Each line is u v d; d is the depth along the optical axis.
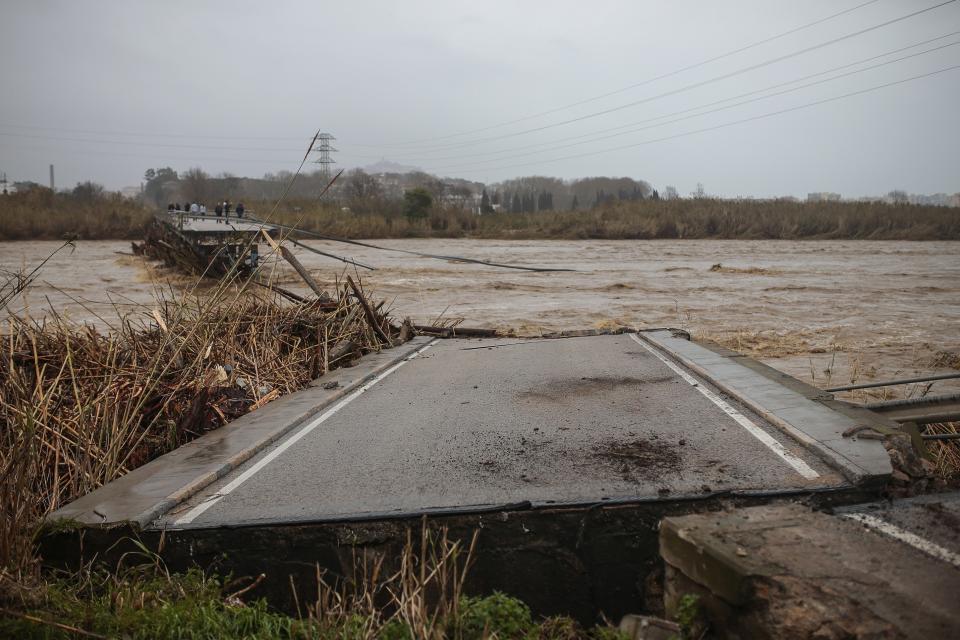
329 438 7.11
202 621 4.08
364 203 69.62
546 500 4.96
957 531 3.97
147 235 40.22
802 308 20.66
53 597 4.28
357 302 13.20
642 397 8.23
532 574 4.78
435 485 5.46
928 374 11.59
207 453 6.67
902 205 62.16
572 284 27.78
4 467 5.72
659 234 62.03
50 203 65.00
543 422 7.29
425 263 38.06
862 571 3.49
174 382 8.44
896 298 22.81
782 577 3.38
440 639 3.67
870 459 5.29
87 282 27.02
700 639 3.59
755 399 7.62
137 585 4.50
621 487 5.16
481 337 15.00
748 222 61.00
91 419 7.26
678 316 19.25
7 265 34.50
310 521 4.84
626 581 4.76
